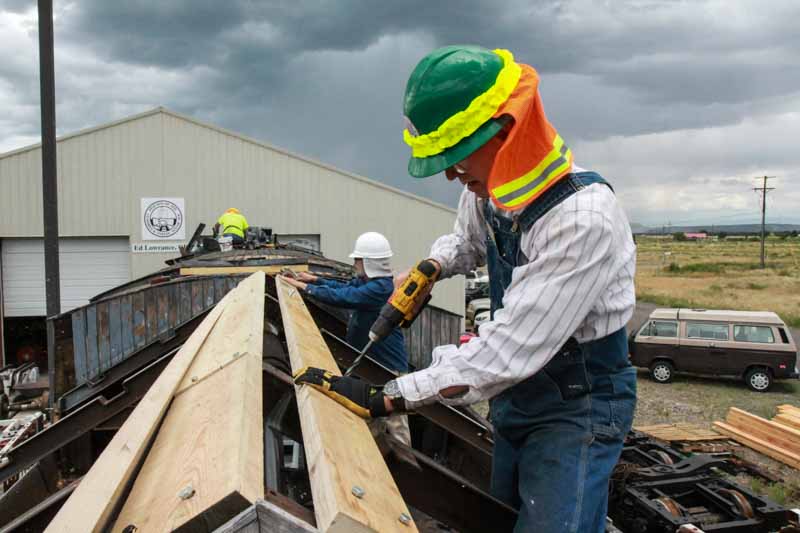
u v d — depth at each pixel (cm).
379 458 154
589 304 159
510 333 158
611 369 179
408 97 166
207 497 109
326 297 418
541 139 160
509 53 166
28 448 313
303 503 224
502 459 202
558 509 166
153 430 168
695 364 1377
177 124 1702
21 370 1147
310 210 1772
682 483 405
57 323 582
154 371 326
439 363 165
